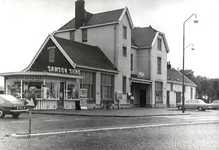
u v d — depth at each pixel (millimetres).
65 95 30047
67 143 10086
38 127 14266
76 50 34094
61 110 28328
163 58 46938
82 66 31438
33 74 27766
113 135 12219
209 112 34250
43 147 9281
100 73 34594
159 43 46312
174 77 53938
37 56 34219
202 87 78250
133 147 9422
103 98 35375
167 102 49406
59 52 32469
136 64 44250
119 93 37344
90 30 39750
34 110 27172
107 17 39125
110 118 20969
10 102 19453
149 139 11211
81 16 40500
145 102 44062
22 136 11172
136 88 44125
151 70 43531
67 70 31500
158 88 45688
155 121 19219
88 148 9195
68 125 15430
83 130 13172
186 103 39281
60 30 42375
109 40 38094
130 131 13695
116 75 37188
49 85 28562
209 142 10672
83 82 32375
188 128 15500
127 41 39438
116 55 37500
